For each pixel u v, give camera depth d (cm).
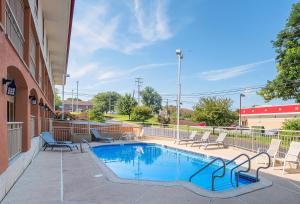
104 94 9325
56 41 2020
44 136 1470
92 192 627
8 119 857
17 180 727
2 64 553
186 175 1066
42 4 1417
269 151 994
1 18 554
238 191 649
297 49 1898
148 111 5119
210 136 1886
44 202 552
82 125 2061
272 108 4319
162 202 564
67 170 875
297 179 781
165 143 1920
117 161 1398
